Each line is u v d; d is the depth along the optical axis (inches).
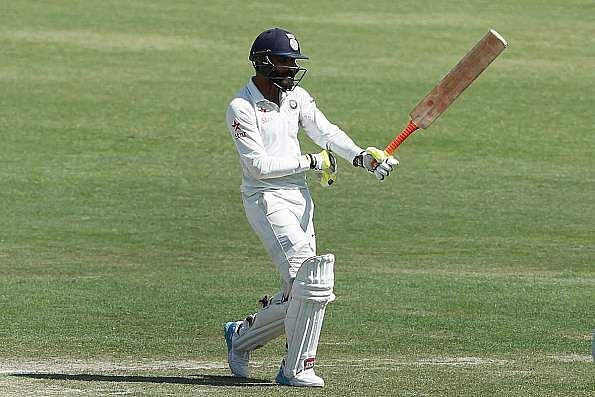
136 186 2481.5
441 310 1385.3
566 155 2893.7
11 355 1120.2
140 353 1140.5
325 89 3528.5
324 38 4259.4
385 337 1229.1
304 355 932.6
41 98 3329.2
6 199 2329.0
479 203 2367.1
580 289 1552.7
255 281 1590.8
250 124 949.8
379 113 3277.6
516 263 1817.2
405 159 2810.0
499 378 979.9
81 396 872.3
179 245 1950.1
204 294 1486.2
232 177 2598.4
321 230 2097.7
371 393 901.2
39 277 1631.4
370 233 2076.8
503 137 3058.6
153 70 3745.1
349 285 1552.7
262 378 994.1
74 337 1216.2
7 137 2906.0
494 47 956.0
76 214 2212.1
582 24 4633.4
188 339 1215.6
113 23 4424.2
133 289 1519.4
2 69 3678.6
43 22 4377.5
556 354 1143.6
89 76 3627.0
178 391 898.1
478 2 5002.5
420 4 4921.3
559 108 3388.3
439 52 4092.0
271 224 951.0
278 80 956.0
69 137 2933.1
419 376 989.2
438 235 2068.2
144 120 3129.9
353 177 2600.9
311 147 2977.4
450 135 3061.0
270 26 4456.2
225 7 4785.9
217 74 3718.0
